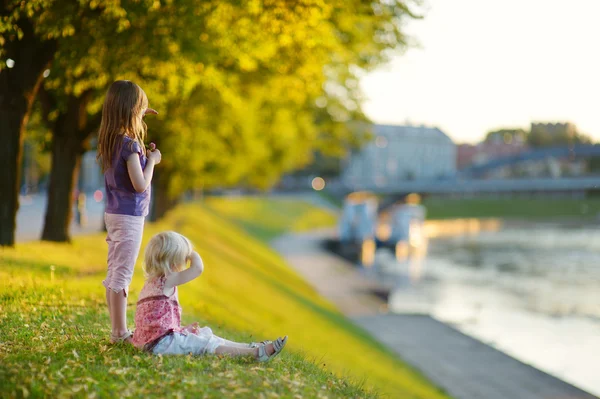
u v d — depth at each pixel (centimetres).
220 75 1462
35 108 1794
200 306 1288
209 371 539
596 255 6744
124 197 563
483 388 1970
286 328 1848
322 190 11162
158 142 2317
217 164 3491
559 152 9612
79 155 1752
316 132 2809
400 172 18900
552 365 2573
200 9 1150
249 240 5166
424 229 9969
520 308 3900
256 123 2845
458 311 3784
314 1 1214
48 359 542
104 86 1385
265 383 519
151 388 488
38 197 5419
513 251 7188
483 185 8838
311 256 5931
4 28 988
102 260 1586
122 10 1034
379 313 3306
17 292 877
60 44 1162
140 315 578
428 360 2308
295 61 1662
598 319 3588
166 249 574
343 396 595
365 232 6838
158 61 1223
